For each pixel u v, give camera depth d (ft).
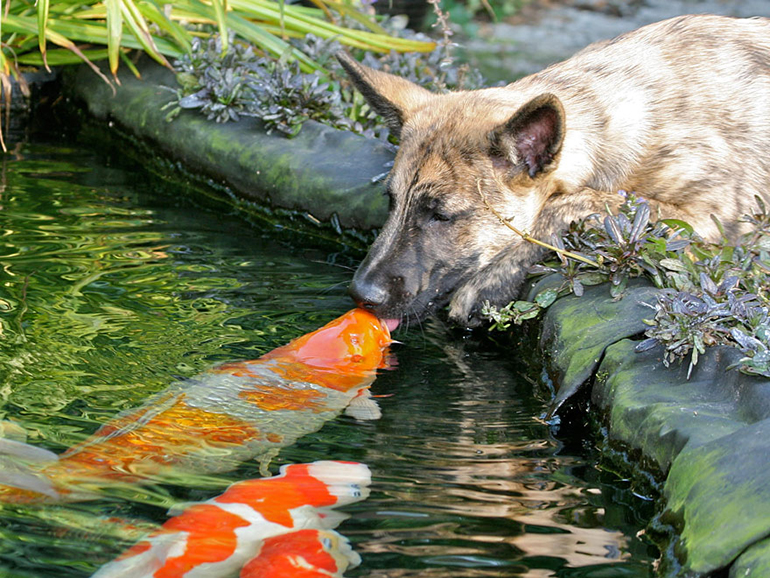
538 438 13.34
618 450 12.57
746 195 18.26
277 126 24.38
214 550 9.92
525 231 17.58
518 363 16.17
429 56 29.12
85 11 27.91
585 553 10.47
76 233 20.72
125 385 13.85
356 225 21.85
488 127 17.21
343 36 28.43
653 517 11.16
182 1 27.89
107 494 10.93
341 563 9.97
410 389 14.94
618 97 18.60
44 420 12.67
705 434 11.37
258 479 11.46
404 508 11.16
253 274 19.25
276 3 29.07
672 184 18.16
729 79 18.88
